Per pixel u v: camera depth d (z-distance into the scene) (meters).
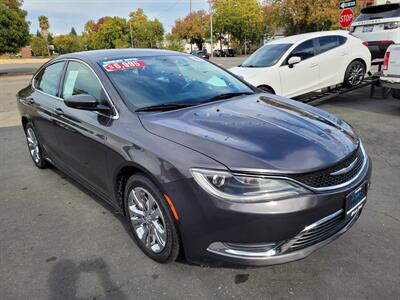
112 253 2.98
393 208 3.50
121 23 61.69
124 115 2.98
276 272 2.64
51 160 4.48
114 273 2.73
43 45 75.75
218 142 2.45
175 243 2.52
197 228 2.32
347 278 2.55
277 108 3.21
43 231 3.39
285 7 29.62
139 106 3.07
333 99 9.01
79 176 3.76
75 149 3.59
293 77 7.63
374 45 9.45
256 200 2.18
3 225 3.54
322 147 2.48
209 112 3.03
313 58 7.86
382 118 6.86
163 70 3.64
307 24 29.58
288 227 2.21
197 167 2.29
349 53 8.28
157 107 3.08
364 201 2.70
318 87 8.03
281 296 2.41
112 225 3.43
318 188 2.29
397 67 6.52
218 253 2.32
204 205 2.25
